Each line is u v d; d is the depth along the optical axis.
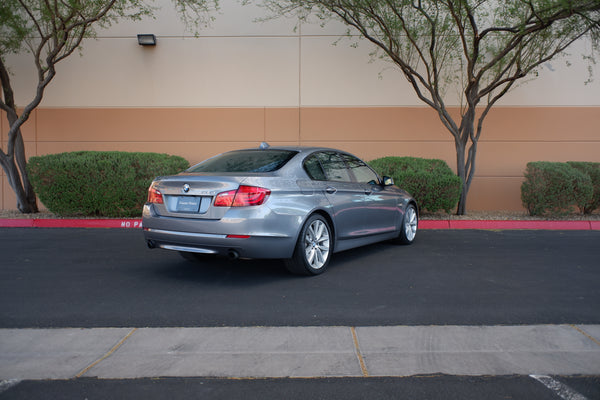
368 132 11.61
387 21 9.62
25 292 4.72
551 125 11.43
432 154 11.59
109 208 9.75
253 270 5.68
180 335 3.58
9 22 9.89
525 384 2.86
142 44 11.52
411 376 2.95
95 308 4.23
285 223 4.93
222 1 11.59
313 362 3.13
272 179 4.98
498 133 11.49
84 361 3.14
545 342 3.47
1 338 3.51
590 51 11.28
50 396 2.69
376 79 11.56
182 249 5.02
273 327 3.74
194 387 2.80
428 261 6.21
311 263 5.33
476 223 9.36
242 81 11.66
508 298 4.56
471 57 10.20
